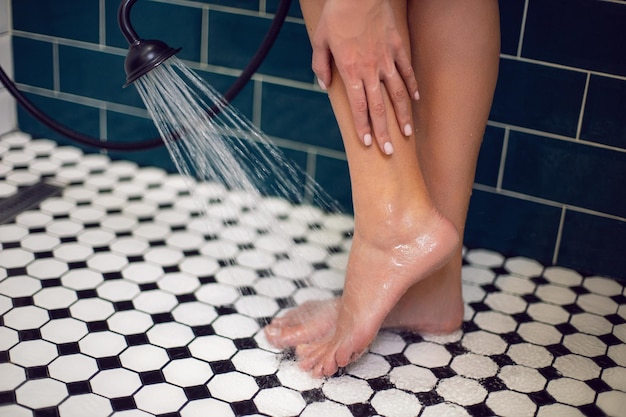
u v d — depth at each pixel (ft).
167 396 4.34
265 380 4.50
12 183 6.35
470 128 4.40
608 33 5.16
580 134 5.44
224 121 6.32
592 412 4.40
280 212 6.21
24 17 6.71
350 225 6.09
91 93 6.74
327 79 4.01
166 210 6.15
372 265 4.22
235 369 4.57
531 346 4.90
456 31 4.20
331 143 6.13
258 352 4.71
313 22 4.10
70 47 6.65
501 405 4.42
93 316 4.93
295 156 6.27
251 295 5.22
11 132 7.07
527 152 5.60
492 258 5.82
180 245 5.72
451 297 4.83
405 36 4.07
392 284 4.19
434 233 4.17
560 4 5.20
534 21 5.29
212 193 6.41
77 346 4.67
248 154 6.37
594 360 4.81
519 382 4.60
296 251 5.73
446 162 4.46
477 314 5.18
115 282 5.26
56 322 4.85
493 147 5.68
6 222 5.84
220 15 6.09
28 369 4.47
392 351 4.79
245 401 4.35
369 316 4.22
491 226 5.89
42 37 6.72
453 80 4.29
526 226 5.79
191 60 6.31
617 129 5.34
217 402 4.33
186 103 5.12
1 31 6.74
